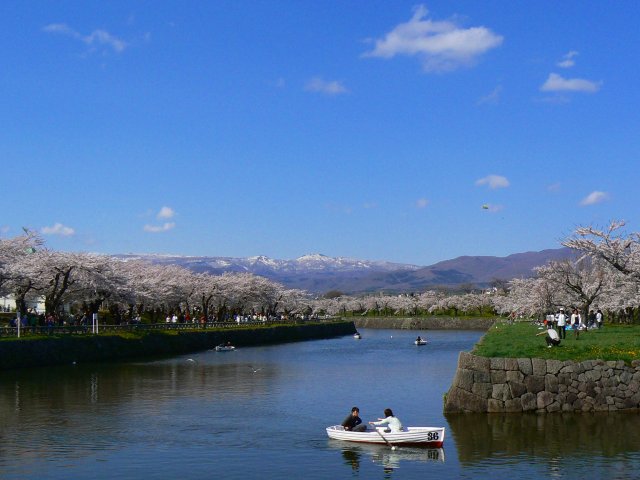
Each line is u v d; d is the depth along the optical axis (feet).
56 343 188.03
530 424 92.94
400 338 363.97
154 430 96.99
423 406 115.75
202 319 318.24
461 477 71.92
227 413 110.83
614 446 82.02
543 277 199.31
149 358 216.13
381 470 75.31
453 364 197.47
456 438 87.10
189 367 187.01
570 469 73.56
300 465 77.87
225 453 83.51
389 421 88.43
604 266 149.79
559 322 139.85
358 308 635.66
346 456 81.76
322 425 100.32
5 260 204.33
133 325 240.12
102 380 154.81
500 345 122.52
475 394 99.55
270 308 461.78
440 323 481.87
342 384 148.46
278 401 123.65
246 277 414.62
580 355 102.01
